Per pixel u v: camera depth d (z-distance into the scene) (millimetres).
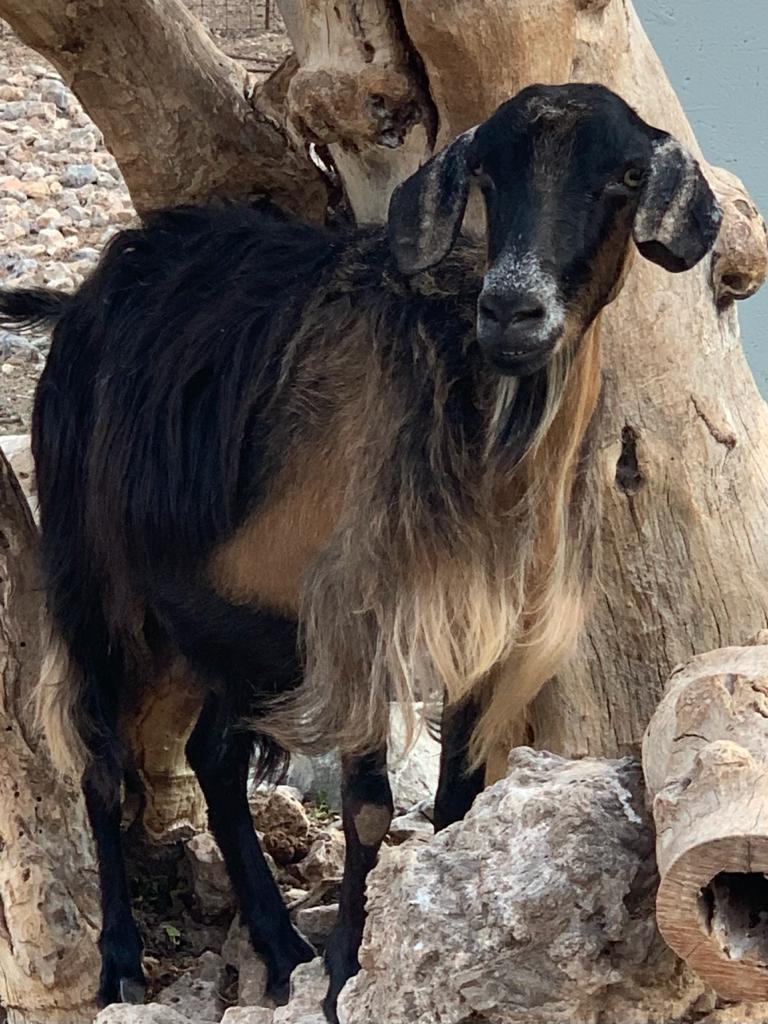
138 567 2592
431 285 2293
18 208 6043
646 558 2627
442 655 2297
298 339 2389
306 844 3080
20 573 2770
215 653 2590
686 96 3420
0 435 4289
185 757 2947
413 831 3057
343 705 2352
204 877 2916
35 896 2611
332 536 2346
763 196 3436
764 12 3361
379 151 2574
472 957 2062
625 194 2139
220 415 2459
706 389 2611
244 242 2545
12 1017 2586
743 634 2656
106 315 2633
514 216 2111
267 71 5691
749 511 2660
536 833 2078
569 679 2658
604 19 2484
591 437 2373
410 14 2377
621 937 2059
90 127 7105
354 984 2180
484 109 2430
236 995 2693
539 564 2314
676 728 2041
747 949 1943
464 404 2258
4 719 2693
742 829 1878
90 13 2705
